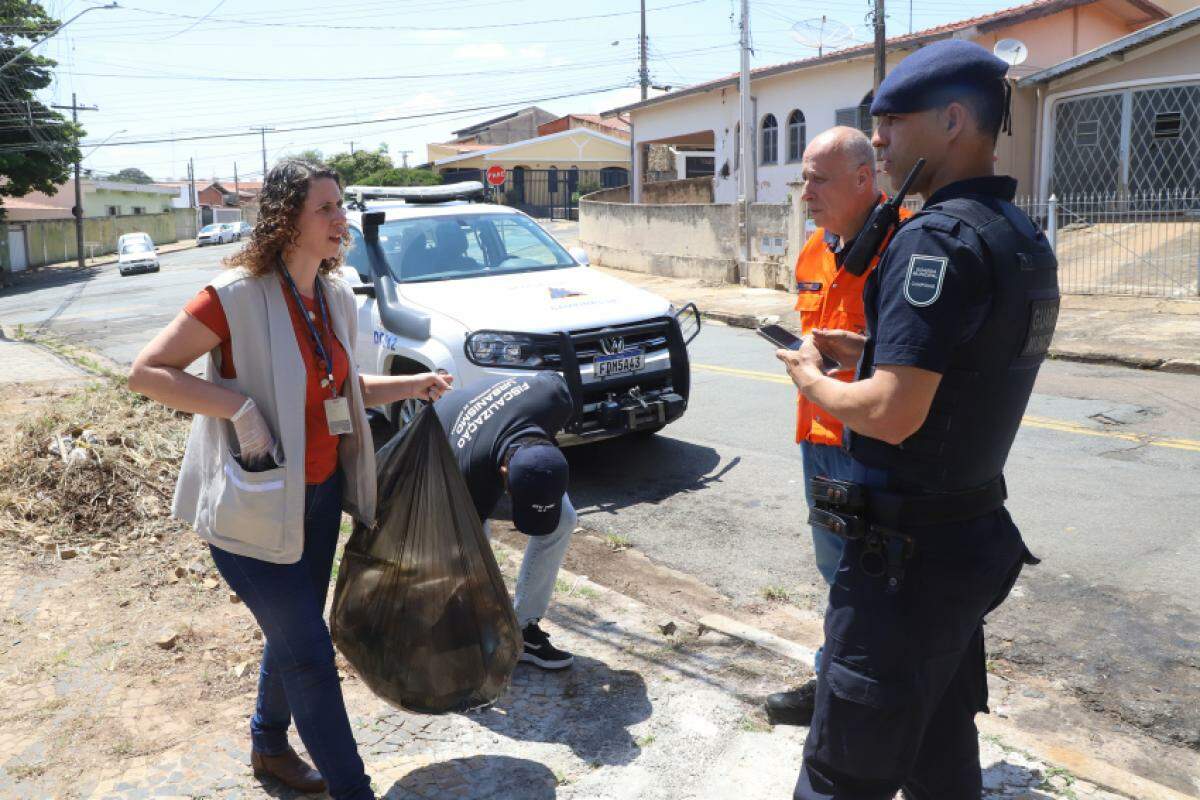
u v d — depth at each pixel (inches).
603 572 189.9
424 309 244.7
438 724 128.6
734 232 696.4
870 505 84.2
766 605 173.3
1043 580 179.6
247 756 121.1
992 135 83.6
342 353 109.8
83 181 2449.6
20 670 140.6
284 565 104.2
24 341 574.2
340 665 145.4
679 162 1405.0
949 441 79.8
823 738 86.7
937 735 94.4
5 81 1461.6
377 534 114.7
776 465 256.5
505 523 219.8
